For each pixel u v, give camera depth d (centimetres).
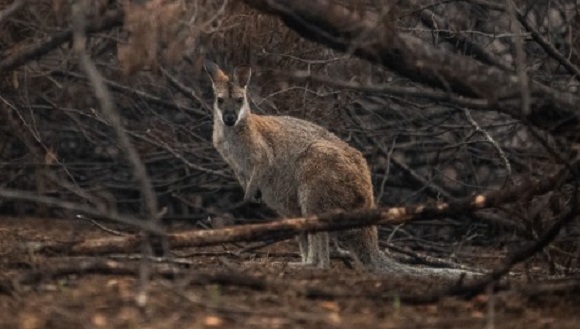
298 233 973
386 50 1012
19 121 1600
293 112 1493
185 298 836
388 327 793
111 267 907
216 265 1106
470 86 1018
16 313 795
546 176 998
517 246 1420
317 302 874
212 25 1262
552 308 891
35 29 1441
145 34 1048
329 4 995
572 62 1370
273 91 1476
